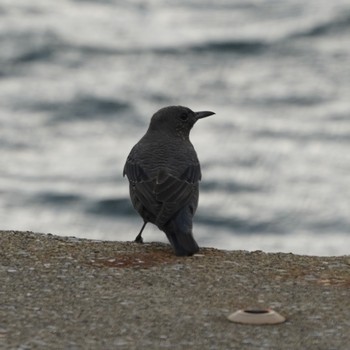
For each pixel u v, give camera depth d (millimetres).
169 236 10953
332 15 72438
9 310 9070
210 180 36812
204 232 31125
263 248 29766
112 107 50594
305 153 41125
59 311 9070
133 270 10281
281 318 8867
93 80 57062
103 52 65188
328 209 33188
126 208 33250
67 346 8289
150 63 62656
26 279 9898
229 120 48156
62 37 68188
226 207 33344
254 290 9734
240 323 8805
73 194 35031
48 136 45375
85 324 8766
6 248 10867
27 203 34188
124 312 9055
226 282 9953
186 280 9984
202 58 64312
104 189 35719
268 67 61406
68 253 10789
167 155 11484
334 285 9953
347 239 30516
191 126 11992
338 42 66312
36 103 50906
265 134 44844
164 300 9383
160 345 8320
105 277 10023
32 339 8422
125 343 8359
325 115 48688
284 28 71062
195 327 8711
